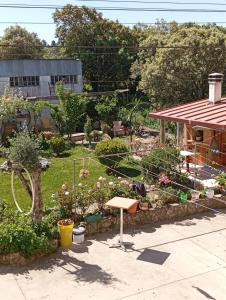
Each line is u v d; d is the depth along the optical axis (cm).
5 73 3155
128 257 1016
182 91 3094
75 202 1168
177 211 1267
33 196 1047
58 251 1046
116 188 1230
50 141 2227
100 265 979
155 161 1469
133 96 3912
